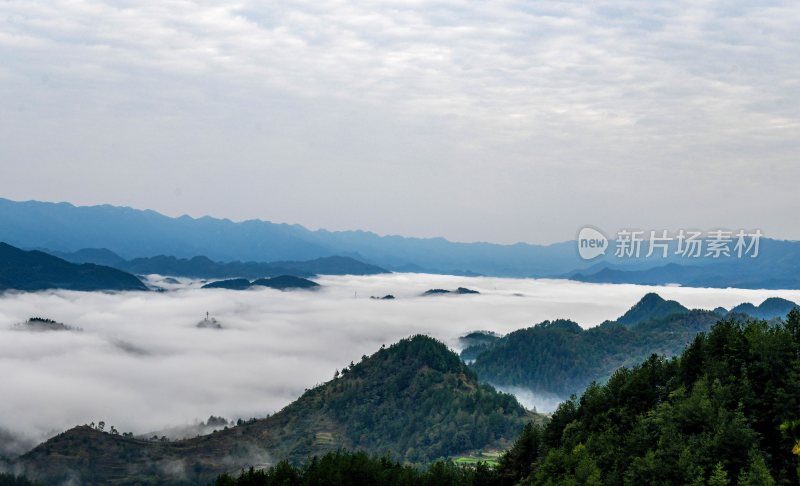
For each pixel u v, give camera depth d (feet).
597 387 630.74
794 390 467.11
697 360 554.87
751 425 467.52
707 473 439.63
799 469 412.57
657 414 508.53
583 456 513.45
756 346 510.58
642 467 454.81
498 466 636.48
